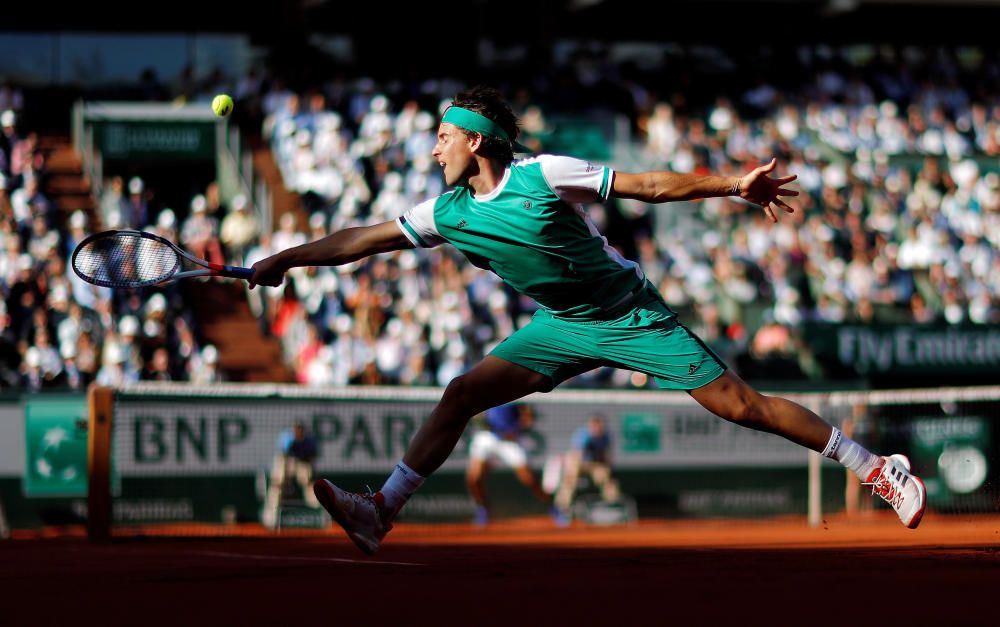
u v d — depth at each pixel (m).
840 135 25.59
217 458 14.78
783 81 27.48
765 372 18.69
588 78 26.39
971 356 19.39
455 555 7.40
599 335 5.30
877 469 5.48
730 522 16.62
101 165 21.19
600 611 3.81
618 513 16.33
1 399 14.62
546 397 16.06
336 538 12.17
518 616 3.73
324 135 21.92
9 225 17.53
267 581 5.10
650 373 5.34
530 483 15.95
